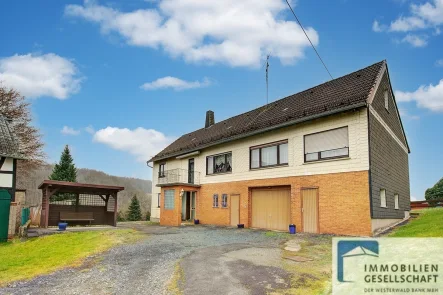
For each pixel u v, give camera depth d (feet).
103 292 20.26
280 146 53.26
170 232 51.67
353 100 42.37
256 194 58.34
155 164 96.27
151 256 30.78
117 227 61.77
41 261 31.37
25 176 107.24
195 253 31.24
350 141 42.39
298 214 48.26
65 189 60.80
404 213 57.47
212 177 69.46
